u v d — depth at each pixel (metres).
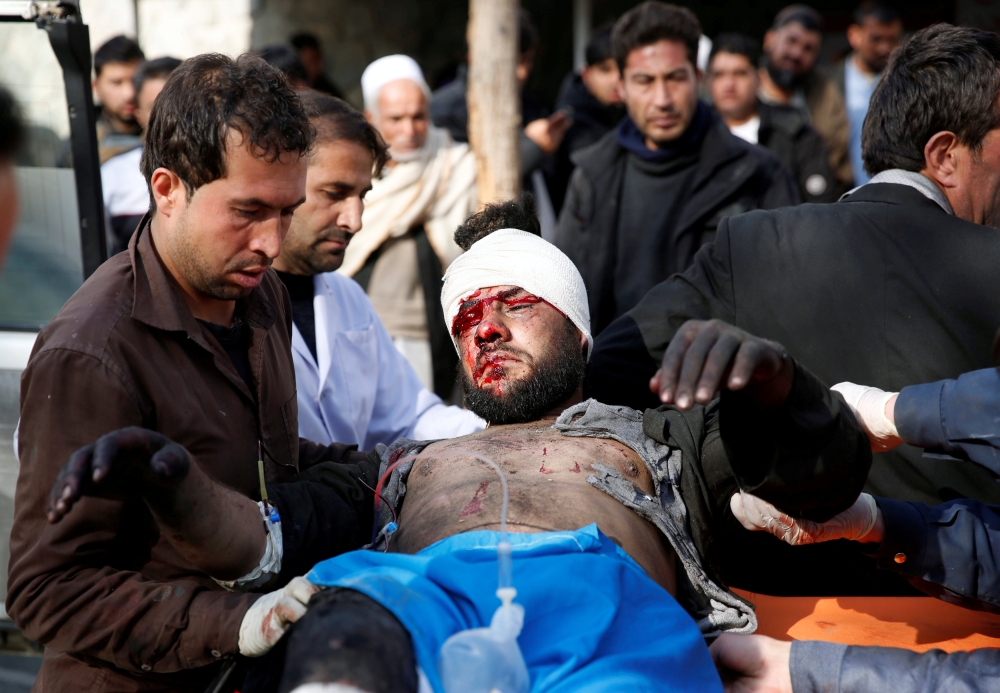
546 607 1.57
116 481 1.41
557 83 7.72
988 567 1.89
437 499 1.96
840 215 2.24
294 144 1.71
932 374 2.11
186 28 6.63
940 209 2.21
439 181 3.96
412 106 3.89
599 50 4.96
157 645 1.61
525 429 2.22
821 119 5.75
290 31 6.79
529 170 4.61
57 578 1.64
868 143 2.34
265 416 1.97
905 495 2.17
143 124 3.88
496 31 4.16
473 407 2.26
